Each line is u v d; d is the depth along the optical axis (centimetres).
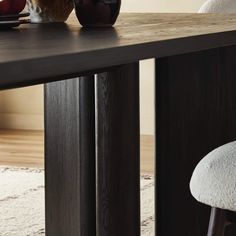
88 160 177
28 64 90
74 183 179
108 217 160
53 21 179
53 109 179
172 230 221
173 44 129
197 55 217
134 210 163
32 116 530
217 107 218
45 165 183
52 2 177
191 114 218
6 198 339
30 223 303
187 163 219
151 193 343
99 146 158
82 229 179
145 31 148
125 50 113
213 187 142
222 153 149
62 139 179
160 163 219
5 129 531
